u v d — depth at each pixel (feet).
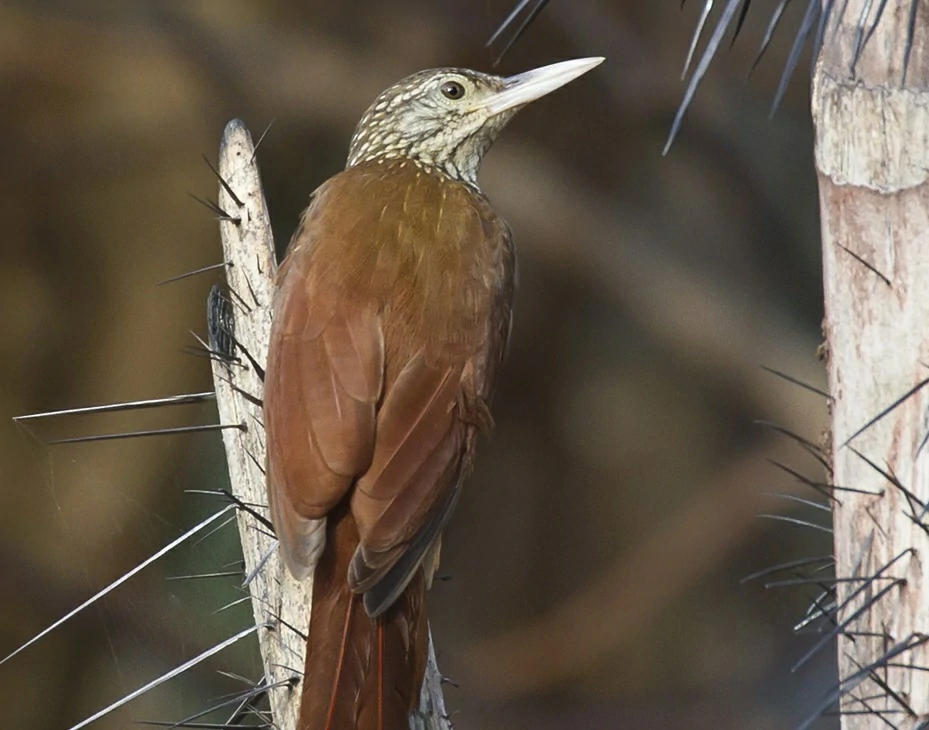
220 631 35.63
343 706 16.93
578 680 47.93
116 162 42.24
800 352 49.11
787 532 48.24
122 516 38.22
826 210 15.74
